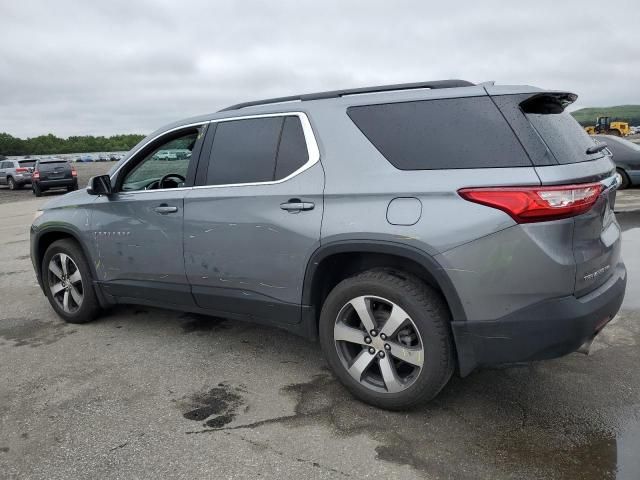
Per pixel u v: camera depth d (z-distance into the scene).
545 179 2.55
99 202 4.37
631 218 8.86
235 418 3.07
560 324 2.60
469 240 2.66
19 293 6.05
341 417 3.04
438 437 2.81
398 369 3.13
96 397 3.37
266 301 3.47
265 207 3.36
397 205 2.86
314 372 3.65
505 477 2.47
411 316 2.87
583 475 2.47
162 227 3.91
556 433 2.82
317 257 3.14
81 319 4.76
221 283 3.67
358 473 2.53
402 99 3.05
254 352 4.03
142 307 5.25
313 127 3.29
